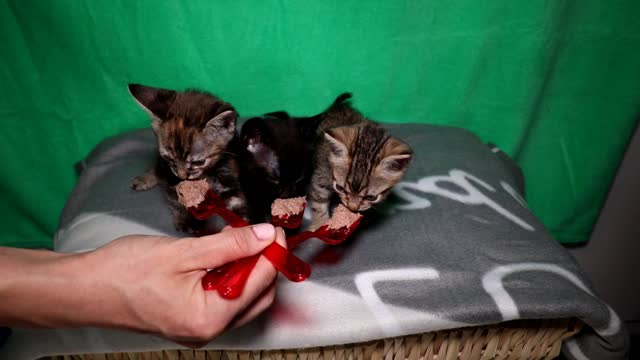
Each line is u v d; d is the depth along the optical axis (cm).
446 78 66
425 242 45
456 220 48
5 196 66
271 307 38
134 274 29
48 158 65
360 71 65
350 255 44
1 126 62
